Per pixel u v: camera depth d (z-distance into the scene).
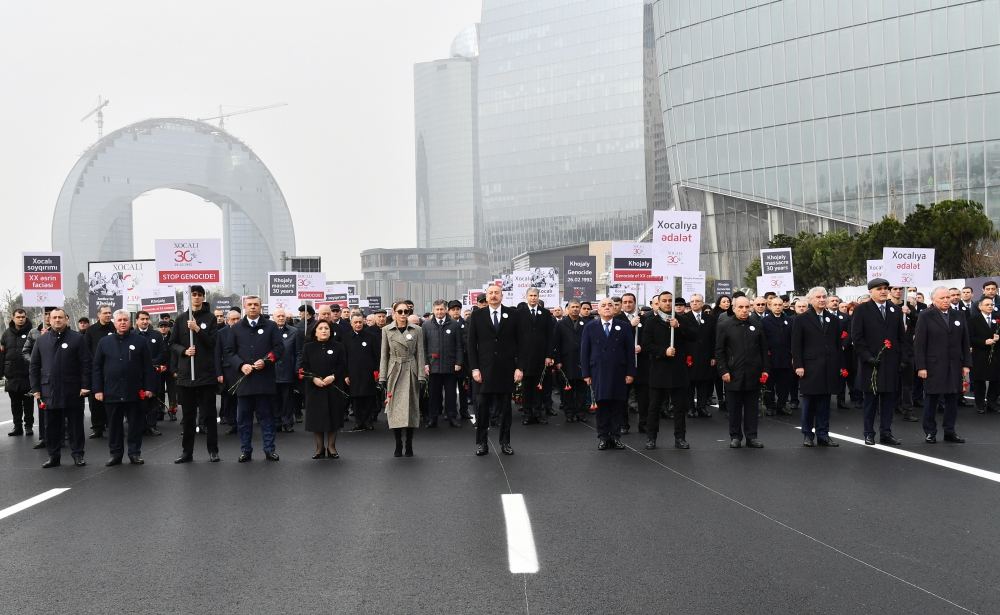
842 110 67.44
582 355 12.59
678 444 12.46
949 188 62.47
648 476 10.11
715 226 76.00
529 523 7.77
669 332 12.48
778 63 71.00
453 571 6.29
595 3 185.50
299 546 7.11
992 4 60.44
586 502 8.66
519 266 178.62
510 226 196.50
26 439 15.90
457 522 7.87
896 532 7.25
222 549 7.06
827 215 68.50
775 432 14.12
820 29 68.44
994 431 13.62
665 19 79.00
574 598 5.62
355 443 14.07
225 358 12.12
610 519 7.88
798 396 19.14
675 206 80.62
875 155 65.88
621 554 6.67
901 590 5.72
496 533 7.42
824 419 12.39
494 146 198.12
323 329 12.29
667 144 80.50
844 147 67.44
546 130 191.25
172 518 8.31
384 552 6.86
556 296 25.66
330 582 6.07
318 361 12.27
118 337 12.14
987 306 16.23
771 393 17.05
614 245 20.62
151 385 12.31
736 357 12.23
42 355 12.08
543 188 191.50
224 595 5.83
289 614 5.42
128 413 12.29
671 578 6.02
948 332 12.34
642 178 178.75
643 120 178.62
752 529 7.41
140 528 7.90
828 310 17.34
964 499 8.52
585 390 17.78
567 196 188.25
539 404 16.58
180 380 12.34
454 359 16.72
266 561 6.66
